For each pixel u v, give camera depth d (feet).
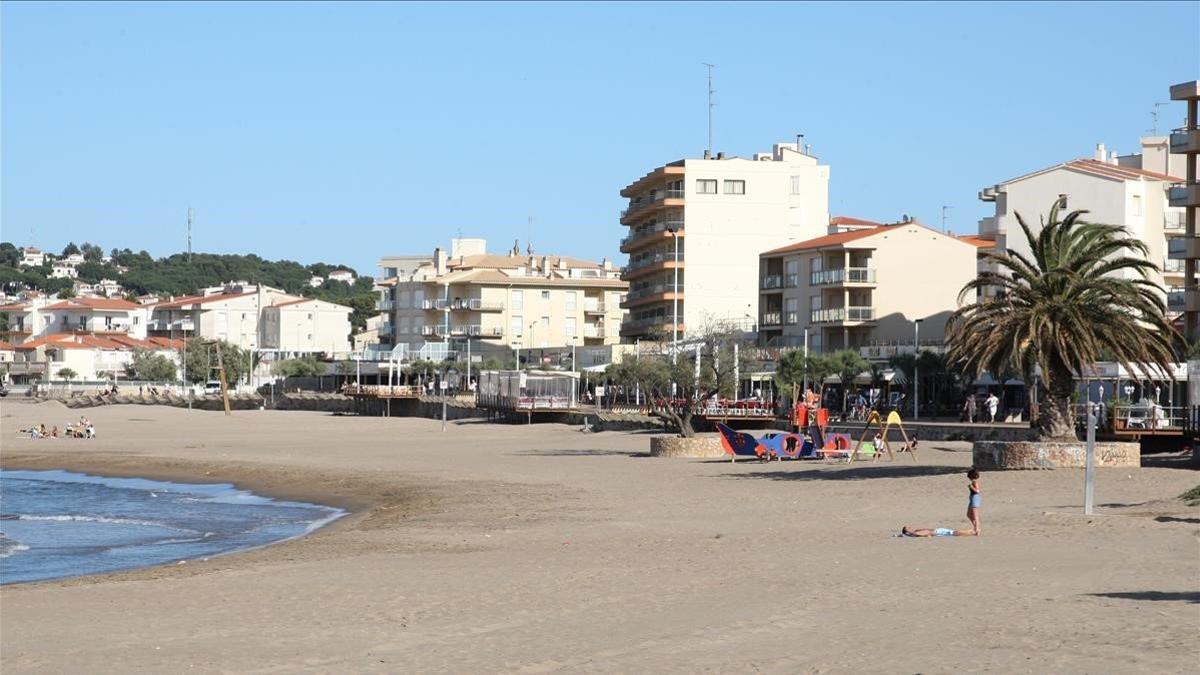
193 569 94.48
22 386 628.28
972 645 54.08
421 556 95.40
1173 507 110.93
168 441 302.86
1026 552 84.23
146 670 54.60
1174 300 284.00
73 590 81.05
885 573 76.74
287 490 179.93
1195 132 276.21
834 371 316.60
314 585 79.36
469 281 558.97
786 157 448.65
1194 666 48.55
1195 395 176.96
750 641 57.41
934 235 369.30
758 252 444.14
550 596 72.33
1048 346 150.20
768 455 195.21
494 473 186.09
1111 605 62.23
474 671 53.11
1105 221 327.06
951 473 156.46
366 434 326.24
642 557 88.94
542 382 365.40
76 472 222.69
